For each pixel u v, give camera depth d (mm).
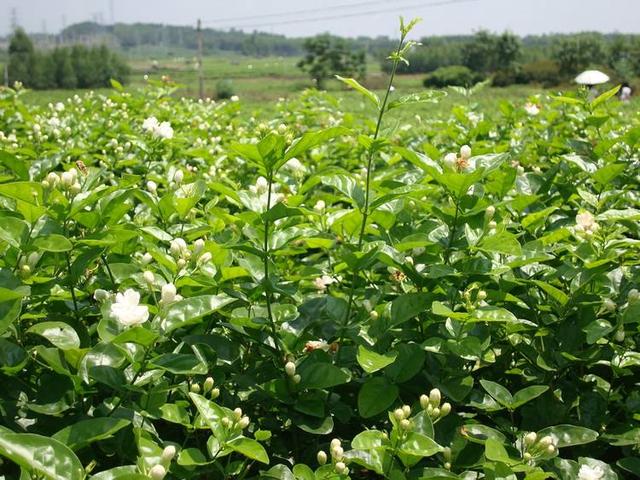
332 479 2455
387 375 2881
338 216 3543
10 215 3322
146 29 199875
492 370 3416
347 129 2779
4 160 3521
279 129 3330
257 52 198875
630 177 4727
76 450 2307
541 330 3264
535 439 2600
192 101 11930
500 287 3377
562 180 4789
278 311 3152
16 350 2547
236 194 3113
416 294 3002
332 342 3166
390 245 3512
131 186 3695
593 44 56812
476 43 77938
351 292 3062
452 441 2840
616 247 3406
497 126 8297
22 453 1974
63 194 3205
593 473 2469
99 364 2623
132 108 9289
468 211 3076
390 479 2453
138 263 3621
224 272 3145
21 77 75938
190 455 2375
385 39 144500
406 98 3006
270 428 2941
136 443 2473
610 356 3164
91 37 195250
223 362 2971
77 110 10234
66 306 3184
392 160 5539
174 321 2621
